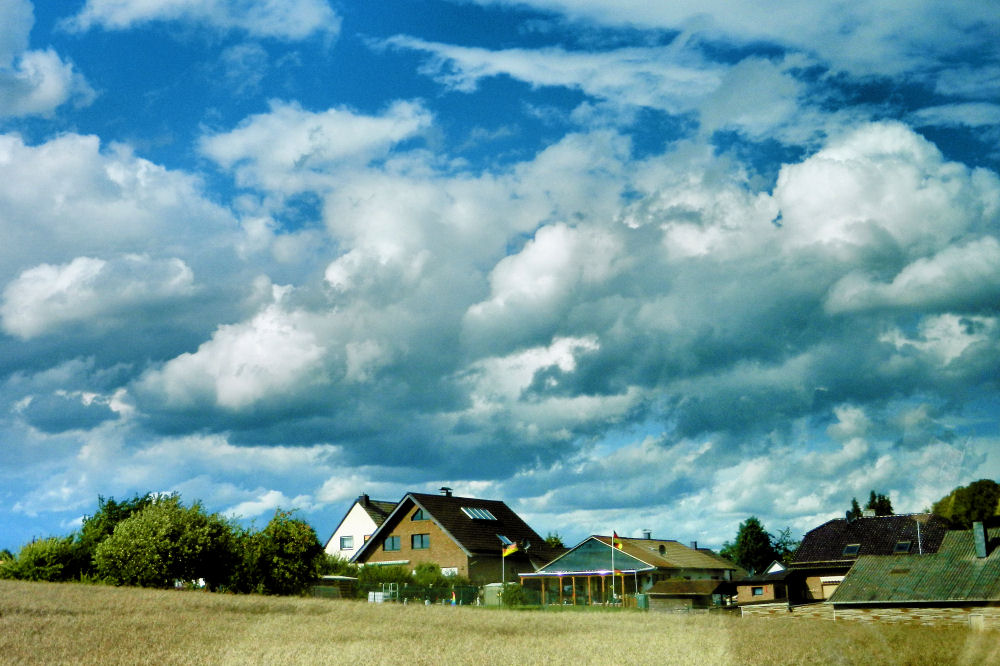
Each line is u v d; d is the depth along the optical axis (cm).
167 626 2500
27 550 4300
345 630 2497
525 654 1566
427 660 1808
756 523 9088
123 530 4228
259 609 3219
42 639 2184
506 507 7500
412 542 6750
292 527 4422
